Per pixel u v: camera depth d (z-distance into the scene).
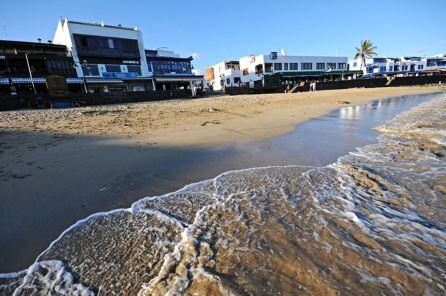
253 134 8.09
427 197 3.42
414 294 1.85
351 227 2.76
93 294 1.99
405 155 5.38
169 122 10.48
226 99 23.67
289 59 51.44
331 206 3.26
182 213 3.23
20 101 18.22
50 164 5.21
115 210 3.36
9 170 4.86
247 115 12.48
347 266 2.15
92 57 32.09
